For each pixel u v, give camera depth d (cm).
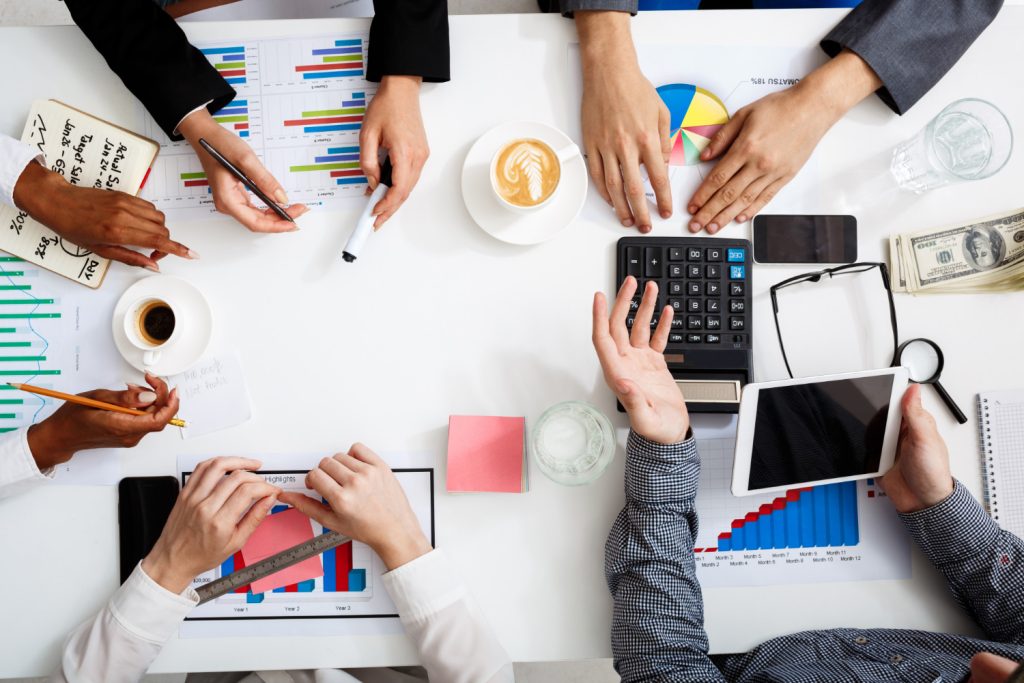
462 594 87
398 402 93
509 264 94
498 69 95
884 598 94
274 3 114
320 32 94
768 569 94
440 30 90
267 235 93
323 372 93
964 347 97
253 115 94
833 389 87
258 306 93
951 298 96
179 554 85
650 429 83
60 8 155
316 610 91
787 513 94
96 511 92
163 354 91
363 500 85
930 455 87
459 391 93
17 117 94
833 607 94
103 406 84
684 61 95
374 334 93
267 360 93
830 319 96
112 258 89
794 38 96
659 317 93
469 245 94
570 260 94
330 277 94
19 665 91
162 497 91
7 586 91
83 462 92
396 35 88
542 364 94
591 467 90
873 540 94
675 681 80
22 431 89
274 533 92
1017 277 96
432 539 92
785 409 86
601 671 148
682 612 85
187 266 93
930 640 88
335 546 90
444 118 95
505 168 90
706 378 93
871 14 93
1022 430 96
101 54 90
